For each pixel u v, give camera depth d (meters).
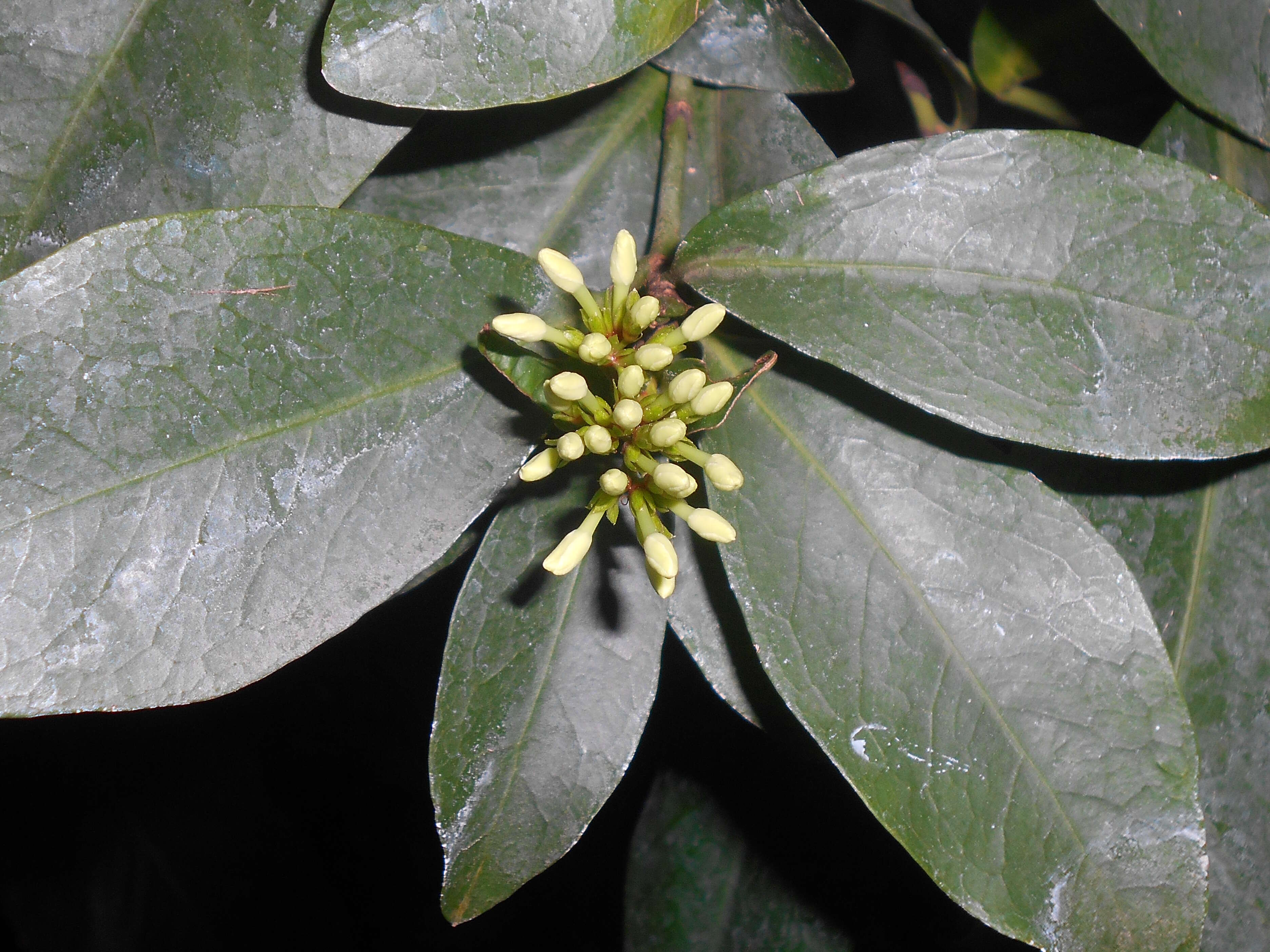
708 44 0.49
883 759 0.43
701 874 0.54
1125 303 0.44
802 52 0.49
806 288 0.44
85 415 0.42
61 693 0.41
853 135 0.57
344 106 0.45
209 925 0.67
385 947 0.70
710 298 0.44
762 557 0.44
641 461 0.43
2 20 0.44
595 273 0.49
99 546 0.42
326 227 0.43
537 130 0.49
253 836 0.68
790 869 0.54
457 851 0.45
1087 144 0.44
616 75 0.43
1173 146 0.49
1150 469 0.48
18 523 0.42
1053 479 0.48
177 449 0.42
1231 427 0.43
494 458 0.44
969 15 0.55
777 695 0.47
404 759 0.69
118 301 0.42
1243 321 0.43
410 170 0.49
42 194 0.44
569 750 0.46
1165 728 0.44
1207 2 0.47
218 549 0.43
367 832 0.71
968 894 0.43
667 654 0.54
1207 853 0.44
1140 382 0.43
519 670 0.46
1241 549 0.48
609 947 0.71
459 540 0.49
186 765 0.67
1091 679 0.44
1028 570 0.44
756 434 0.45
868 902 0.53
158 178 0.44
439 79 0.43
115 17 0.45
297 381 0.43
